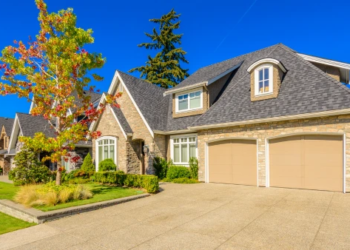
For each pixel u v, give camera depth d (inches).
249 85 569.3
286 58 568.4
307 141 426.6
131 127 712.4
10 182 734.5
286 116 424.5
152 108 727.7
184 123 646.5
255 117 469.7
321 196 363.6
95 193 434.0
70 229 258.1
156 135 660.1
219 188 468.4
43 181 663.1
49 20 401.7
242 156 507.8
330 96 404.2
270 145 466.9
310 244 197.0
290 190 418.9
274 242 203.5
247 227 242.4
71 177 691.4
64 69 400.8
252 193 406.3
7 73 391.5
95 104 902.4
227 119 514.3
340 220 252.5
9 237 241.1
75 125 403.9
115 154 706.2
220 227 245.8
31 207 325.7
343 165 386.6
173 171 610.9
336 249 187.2
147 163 658.2
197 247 199.5
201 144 567.8
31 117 952.9
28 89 401.1
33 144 379.9
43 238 234.7
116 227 259.3
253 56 722.2
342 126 383.9
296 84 476.4
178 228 248.2
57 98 410.9
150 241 216.8
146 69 1430.9
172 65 1449.3
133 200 390.0
